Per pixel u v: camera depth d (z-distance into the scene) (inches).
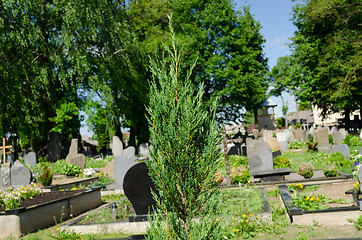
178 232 137.3
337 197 342.3
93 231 315.6
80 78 1021.8
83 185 637.3
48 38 1028.5
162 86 146.0
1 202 388.2
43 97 993.5
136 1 1395.2
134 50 1111.0
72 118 1216.2
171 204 136.8
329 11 1315.2
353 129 1612.9
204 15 1363.2
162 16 1373.0
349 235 236.7
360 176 302.0
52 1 973.2
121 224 314.3
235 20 1417.3
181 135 137.3
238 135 1779.0
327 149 967.6
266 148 600.1
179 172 137.9
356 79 1305.4
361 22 1331.2
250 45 1678.2
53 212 378.3
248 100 1471.5
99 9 976.9
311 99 1589.6
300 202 303.1
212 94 1320.1
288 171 504.1
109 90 1010.1
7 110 910.4
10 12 875.4
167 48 153.8
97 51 1050.7
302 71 1535.4
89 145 2320.4
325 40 1465.3
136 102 1357.0
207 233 137.6
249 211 301.1
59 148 1200.8
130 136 1501.0
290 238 246.4
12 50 948.0
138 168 346.0
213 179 143.6
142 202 344.2
